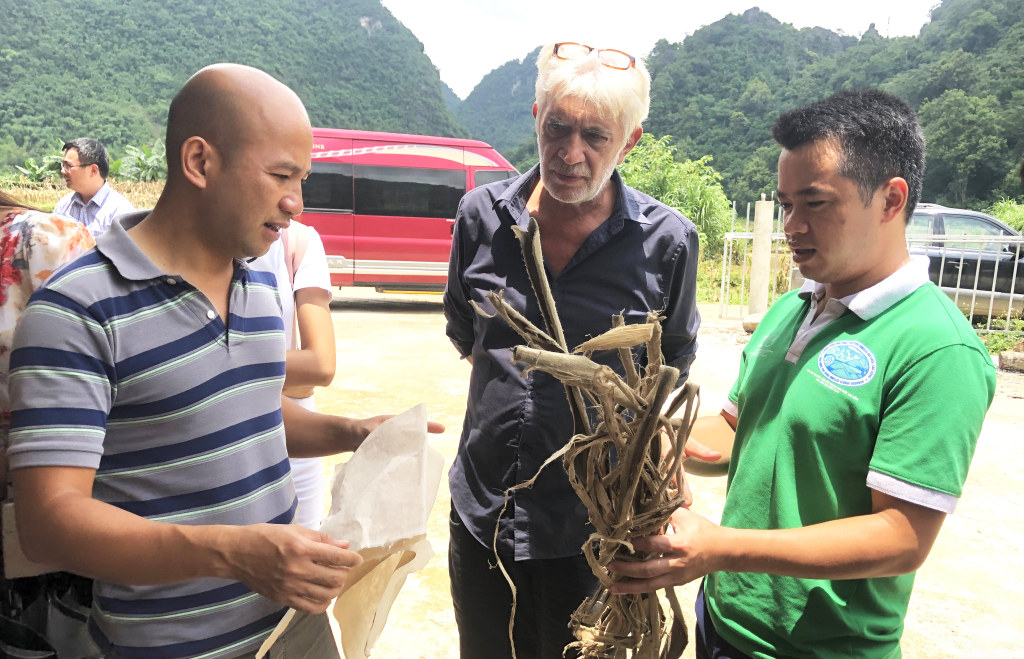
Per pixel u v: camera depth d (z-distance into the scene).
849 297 1.26
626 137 1.63
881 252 1.23
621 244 1.72
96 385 1.04
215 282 1.21
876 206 1.20
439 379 6.23
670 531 1.29
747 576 1.33
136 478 1.12
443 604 2.78
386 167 10.77
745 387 1.46
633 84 1.58
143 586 1.14
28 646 1.23
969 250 8.92
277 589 1.00
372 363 6.85
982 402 1.13
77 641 1.23
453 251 1.90
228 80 1.11
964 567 3.15
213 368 1.17
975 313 8.87
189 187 1.14
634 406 0.94
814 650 1.24
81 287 1.05
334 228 10.70
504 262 1.76
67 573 1.22
